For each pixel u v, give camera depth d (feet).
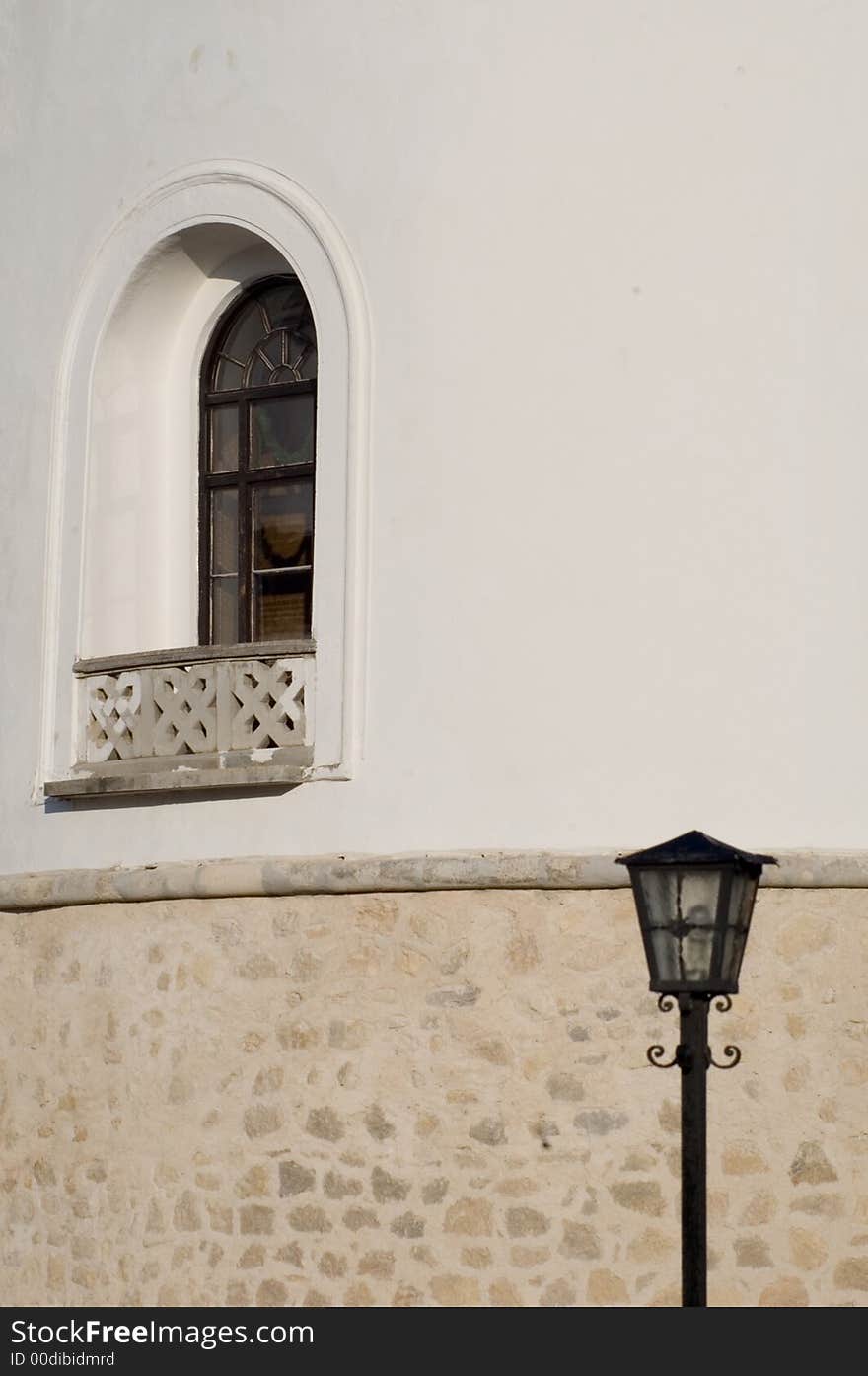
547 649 40.50
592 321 40.83
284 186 43.62
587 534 40.47
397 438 41.96
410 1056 40.14
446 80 42.22
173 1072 42.68
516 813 40.34
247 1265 41.11
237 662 42.88
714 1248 38.32
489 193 41.65
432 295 41.91
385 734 41.47
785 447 39.86
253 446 46.32
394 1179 39.91
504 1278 38.93
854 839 39.14
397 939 40.52
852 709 39.32
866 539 39.52
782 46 40.52
